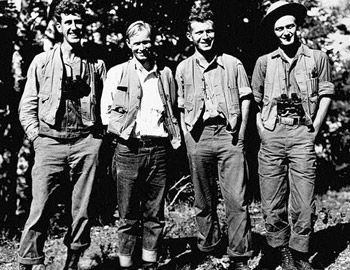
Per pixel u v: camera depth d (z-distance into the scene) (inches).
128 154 173.8
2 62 269.3
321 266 190.4
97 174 178.4
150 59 177.3
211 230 184.2
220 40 298.0
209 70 178.5
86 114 175.8
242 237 178.4
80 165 176.1
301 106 177.8
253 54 307.1
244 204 177.9
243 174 177.2
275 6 177.0
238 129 177.5
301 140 177.5
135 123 173.2
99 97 182.2
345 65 358.9
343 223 248.4
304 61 179.5
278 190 182.5
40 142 174.2
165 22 287.0
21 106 176.9
